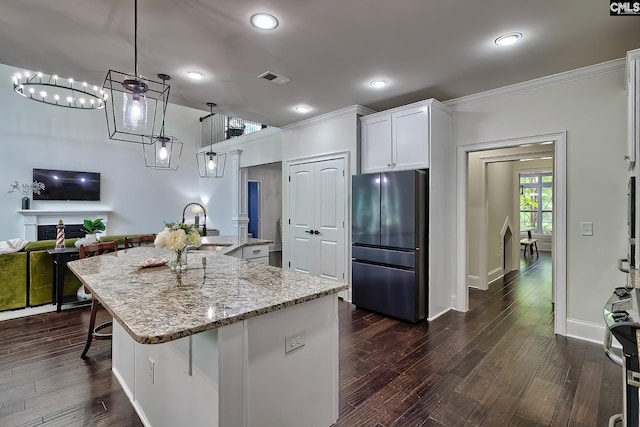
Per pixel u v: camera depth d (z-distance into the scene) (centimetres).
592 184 294
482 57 272
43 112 711
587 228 297
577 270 303
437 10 205
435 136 355
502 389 221
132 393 205
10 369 247
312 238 469
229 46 252
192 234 209
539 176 976
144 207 842
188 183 916
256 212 881
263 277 192
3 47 253
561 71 300
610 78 285
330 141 443
